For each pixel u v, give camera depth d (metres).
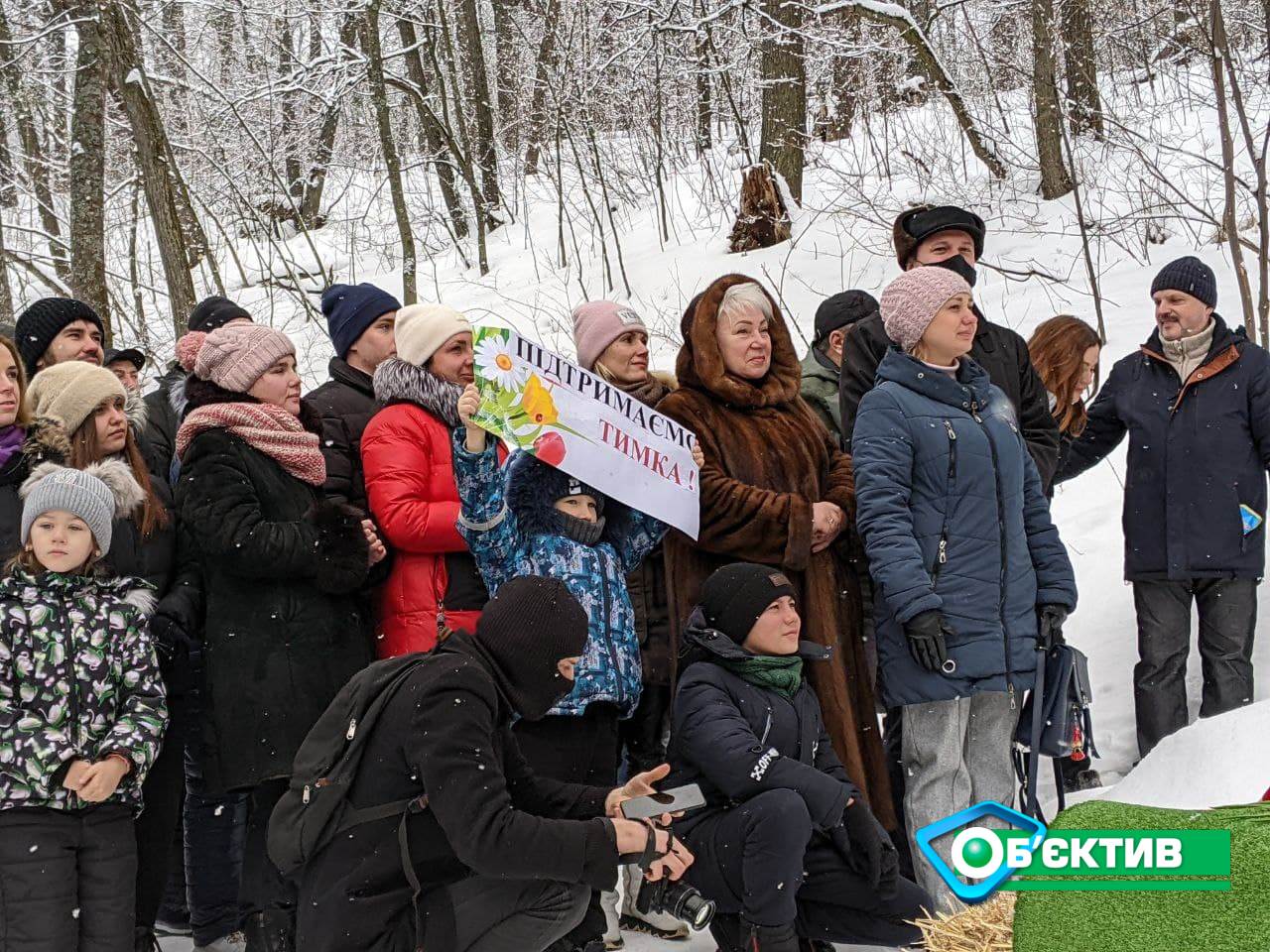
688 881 3.23
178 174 9.24
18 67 13.61
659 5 12.37
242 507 3.41
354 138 17.75
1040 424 4.14
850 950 3.52
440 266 13.06
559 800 2.89
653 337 9.12
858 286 9.09
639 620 4.05
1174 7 11.16
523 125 14.59
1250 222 8.35
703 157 12.20
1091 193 9.66
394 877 2.61
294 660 3.40
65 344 4.12
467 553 3.67
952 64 12.82
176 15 15.12
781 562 3.67
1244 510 4.53
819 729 3.48
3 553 3.34
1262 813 1.63
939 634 3.41
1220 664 4.56
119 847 3.13
